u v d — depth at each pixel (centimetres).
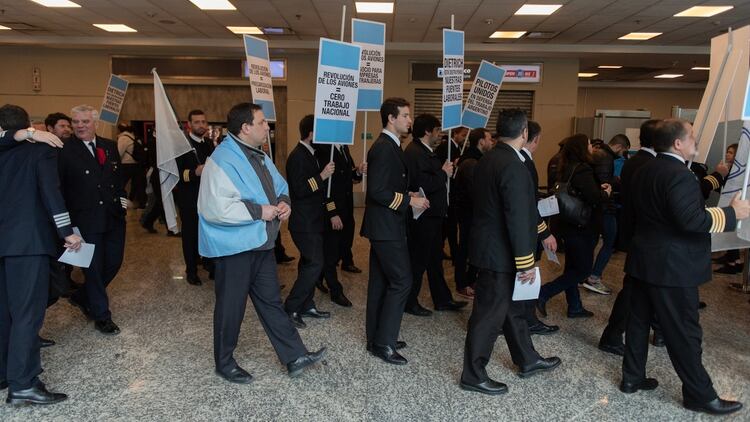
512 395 276
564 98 1192
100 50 1166
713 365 319
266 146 448
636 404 268
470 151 466
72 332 360
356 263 579
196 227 479
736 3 779
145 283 487
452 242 518
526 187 253
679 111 715
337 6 824
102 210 351
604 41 1074
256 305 289
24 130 260
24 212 259
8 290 260
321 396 273
